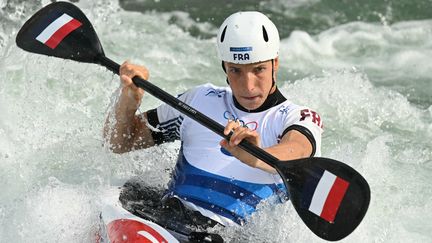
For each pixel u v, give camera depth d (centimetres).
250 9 3419
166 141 1800
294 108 1669
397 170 2291
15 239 1714
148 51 3058
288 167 1491
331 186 1478
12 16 2945
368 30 3309
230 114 1695
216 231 1611
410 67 3067
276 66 1636
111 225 1553
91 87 2575
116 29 3167
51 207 1750
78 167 1902
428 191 2162
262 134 1658
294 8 3441
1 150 2114
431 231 1967
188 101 1758
